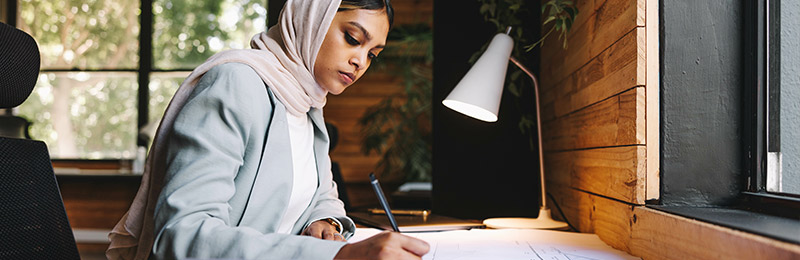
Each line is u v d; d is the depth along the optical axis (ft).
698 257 2.74
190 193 2.73
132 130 19.15
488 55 5.16
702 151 3.66
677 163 3.66
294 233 4.05
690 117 3.67
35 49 3.33
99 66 19.22
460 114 6.71
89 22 19.26
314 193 4.12
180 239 2.58
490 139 6.63
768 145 3.45
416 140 16.93
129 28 19.24
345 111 17.94
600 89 4.50
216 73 3.13
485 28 6.73
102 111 19.19
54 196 3.27
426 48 16.97
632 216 3.69
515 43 6.42
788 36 3.28
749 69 3.59
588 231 4.88
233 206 3.14
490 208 6.59
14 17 19.19
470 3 6.77
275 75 3.42
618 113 4.02
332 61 3.58
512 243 4.22
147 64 18.97
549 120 6.94
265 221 3.27
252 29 19.38
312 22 3.53
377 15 3.60
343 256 2.56
